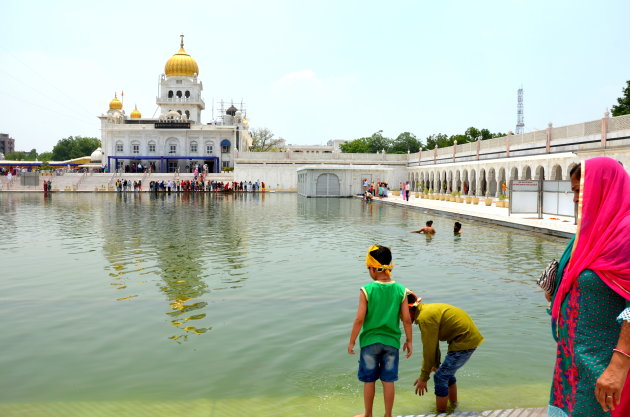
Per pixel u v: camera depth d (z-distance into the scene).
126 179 66.56
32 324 7.08
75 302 8.25
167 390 4.95
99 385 5.08
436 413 4.42
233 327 6.88
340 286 9.34
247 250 13.78
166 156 75.19
